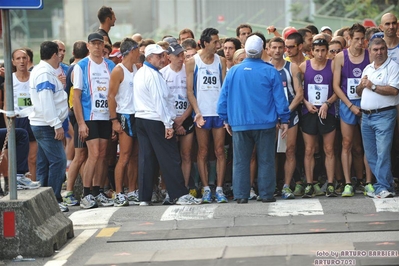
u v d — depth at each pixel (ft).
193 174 91.45
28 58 96.02
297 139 88.89
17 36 264.31
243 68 80.28
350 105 83.87
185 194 83.51
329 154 85.15
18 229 64.85
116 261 61.62
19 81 90.94
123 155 85.15
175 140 83.97
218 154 85.51
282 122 80.18
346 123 84.64
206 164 85.81
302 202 79.15
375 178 87.30
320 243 63.36
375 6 170.09
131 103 84.69
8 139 65.36
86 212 80.64
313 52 84.64
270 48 84.58
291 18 195.72
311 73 84.79
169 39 90.27
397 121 86.89
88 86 84.23
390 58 82.38
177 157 83.71
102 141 85.30
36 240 64.75
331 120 84.58
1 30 65.77
